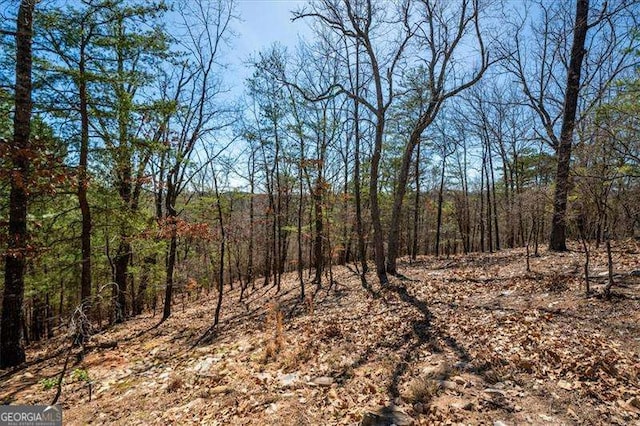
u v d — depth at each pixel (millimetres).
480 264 12930
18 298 8125
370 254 29469
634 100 6566
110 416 5293
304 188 15320
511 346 5473
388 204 22328
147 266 14445
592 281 7809
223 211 13273
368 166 18312
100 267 13258
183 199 15898
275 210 18562
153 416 5074
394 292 10016
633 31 7660
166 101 10539
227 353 7531
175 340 9641
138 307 16953
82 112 9195
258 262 24984
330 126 15320
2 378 7301
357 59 13883
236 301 15312
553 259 10789
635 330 5336
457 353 5594
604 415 3750
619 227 8391
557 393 4211
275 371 5996
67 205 10773
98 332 11750
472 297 8500
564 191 9727
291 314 10211
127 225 10961
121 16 8688
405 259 20656
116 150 9828
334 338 7223
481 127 21453
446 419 3904
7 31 7316
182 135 13320
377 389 4816
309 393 4949
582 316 6168
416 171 19844
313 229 17359
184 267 16172
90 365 7887
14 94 7637
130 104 9672
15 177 5367
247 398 5070
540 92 14008
